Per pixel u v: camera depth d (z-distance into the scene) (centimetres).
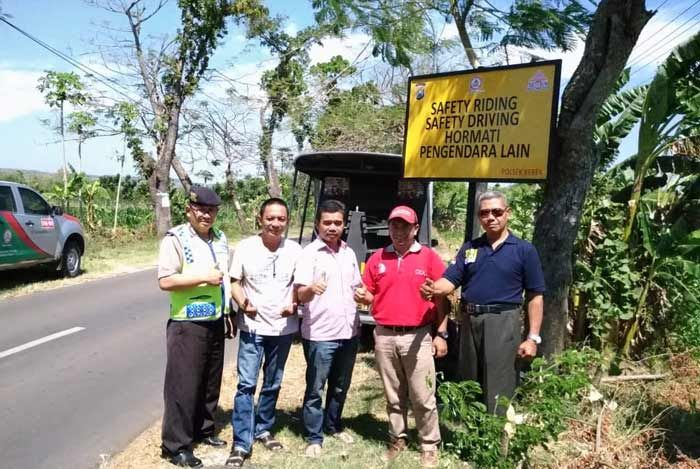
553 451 443
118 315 971
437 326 460
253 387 448
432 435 444
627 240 705
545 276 544
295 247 459
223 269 448
